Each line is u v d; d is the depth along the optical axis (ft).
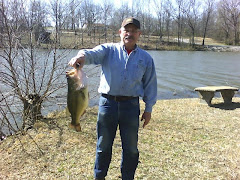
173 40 185.47
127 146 9.60
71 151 14.57
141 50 9.44
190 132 17.56
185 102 27.43
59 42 19.72
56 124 18.88
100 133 9.57
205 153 14.28
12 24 17.63
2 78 17.89
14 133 17.88
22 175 12.26
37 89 21.09
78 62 8.05
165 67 71.05
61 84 21.13
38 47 19.95
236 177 11.82
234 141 15.97
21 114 19.27
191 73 61.05
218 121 20.24
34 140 15.99
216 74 60.44
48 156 14.01
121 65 8.95
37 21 19.93
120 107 9.22
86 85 8.19
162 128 18.28
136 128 9.55
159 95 38.55
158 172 12.33
